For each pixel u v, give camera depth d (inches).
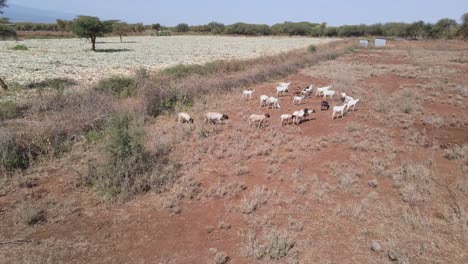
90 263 214.7
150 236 245.0
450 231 247.6
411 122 525.0
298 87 823.1
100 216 268.7
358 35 3855.8
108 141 342.3
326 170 358.9
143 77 729.0
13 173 330.0
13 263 209.9
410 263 212.5
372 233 247.8
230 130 488.1
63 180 326.3
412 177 333.1
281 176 339.9
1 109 463.2
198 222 263.6
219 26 4894.2
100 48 1951.3
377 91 762.8
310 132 489.1
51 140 398.0
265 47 2201.0
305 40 3233.3
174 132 462.9
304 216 271.3
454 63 1255.5
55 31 3710.6
